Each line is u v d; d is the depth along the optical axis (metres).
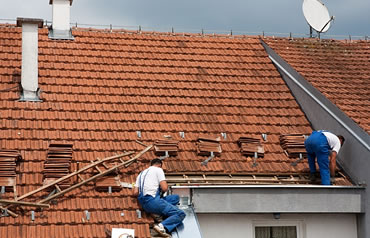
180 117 20.45
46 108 19.69
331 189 17.88
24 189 16.52
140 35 24.94
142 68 22.69
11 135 18.22
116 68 22.39
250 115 21.16
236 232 17.61
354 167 18.66
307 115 21.48
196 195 16.95
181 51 24.27
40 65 21.66
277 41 25.95
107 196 16.73
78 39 23.70
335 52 25.53
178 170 18.08
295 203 17.59
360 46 26.50
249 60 24.45
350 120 18.86
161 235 15.73
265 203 17.36
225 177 18.33
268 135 20.34
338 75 22.77
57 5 23.86
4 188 16.33
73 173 16.78
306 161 19.48
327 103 20.17
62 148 17.44
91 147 18.42
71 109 19.86
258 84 22.98
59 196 16.36
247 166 18.77
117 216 16.06
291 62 23.41
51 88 20.64
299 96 22.14
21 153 17.64
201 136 19.55
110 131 19.28
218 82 22.67
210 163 18.59
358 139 18.44
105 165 17.53
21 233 15.12
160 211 15.99
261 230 18.22
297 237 18.36
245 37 26.19
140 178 16.38
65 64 22.03
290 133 20.48
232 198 17.16
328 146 18.45
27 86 19.98
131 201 16.69
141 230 15.74
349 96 20.75
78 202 16.34
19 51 22.19
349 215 18.50
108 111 20.12
